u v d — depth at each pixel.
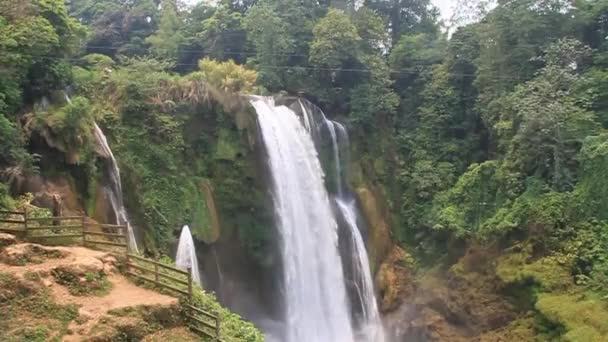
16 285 16.48
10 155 22.11
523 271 28.88
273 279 33.47
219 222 32.06
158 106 30.77
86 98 27.31
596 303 25.81
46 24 24.94
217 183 32.41
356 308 36.56
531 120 30.30
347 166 39.47
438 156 39.75
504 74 36.25
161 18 48.50
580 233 28.34
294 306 33.88
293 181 35.69
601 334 24.39
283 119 36.31
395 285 36.81
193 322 16.86
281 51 40.81
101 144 26.59
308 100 40.69
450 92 40.28
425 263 37.09
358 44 41.38
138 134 29.31
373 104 40.34
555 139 30.30
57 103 25.86
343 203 38.75
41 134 23.67
